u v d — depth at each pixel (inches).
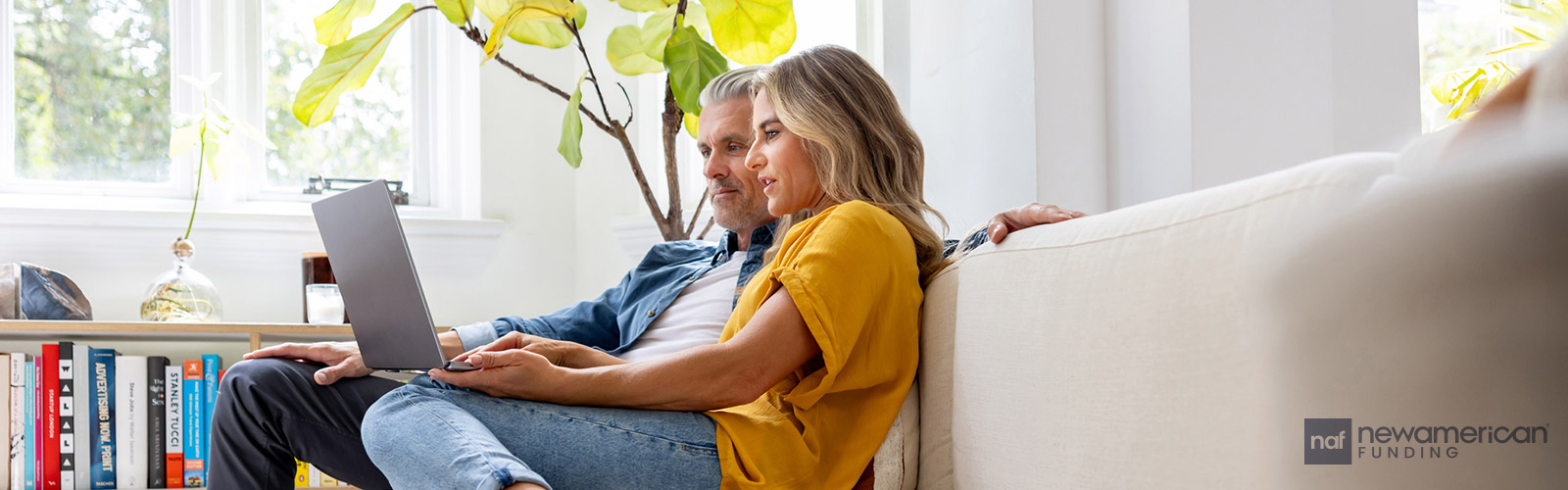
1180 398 32.6
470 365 47.9
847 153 54.1
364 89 120.4
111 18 112.5
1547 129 12.2
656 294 72.7
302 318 110.4
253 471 60.8
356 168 119.8
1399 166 14.1
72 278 103.7
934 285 51.9
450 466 41.2
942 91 85.8
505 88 120.0
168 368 92.0
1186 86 64.5
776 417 46.6
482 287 116.6
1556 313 12.0
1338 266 13.6
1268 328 14.6
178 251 100.2
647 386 45.4
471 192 119.4
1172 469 32.8
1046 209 46.9
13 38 109.1
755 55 87.5
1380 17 68.6
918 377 52.0
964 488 46.6
